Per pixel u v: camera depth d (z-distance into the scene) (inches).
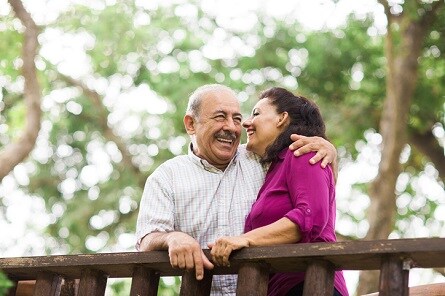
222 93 172.2
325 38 673.0
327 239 153.4
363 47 677.3
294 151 157.3
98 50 685.3
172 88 691.4
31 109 482.3
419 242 125.4
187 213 167.6
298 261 136.3
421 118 655.8
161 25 695.7
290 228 146.6
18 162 467.5
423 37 583.5
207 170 170.4
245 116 663.1
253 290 138.5
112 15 671.1
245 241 140.8
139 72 711.1
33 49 493.4
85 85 733.9
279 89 171.6
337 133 679.1
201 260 144.8
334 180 158.4
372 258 130.0
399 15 578.9
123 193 772.0
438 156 679.7
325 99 686.5
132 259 148.1
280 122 167.8
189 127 175.3
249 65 694.5
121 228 776.9
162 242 151.6
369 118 674.2
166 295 550.9
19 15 499.8
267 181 163.5
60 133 782.5
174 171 170.2
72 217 772.6
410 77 573.9
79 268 153.3
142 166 763.4
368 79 682.8
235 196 168.4
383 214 554.3
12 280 164.4
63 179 799.7
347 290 153.9
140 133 752.3
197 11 705.6
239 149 174.7
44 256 155.9
